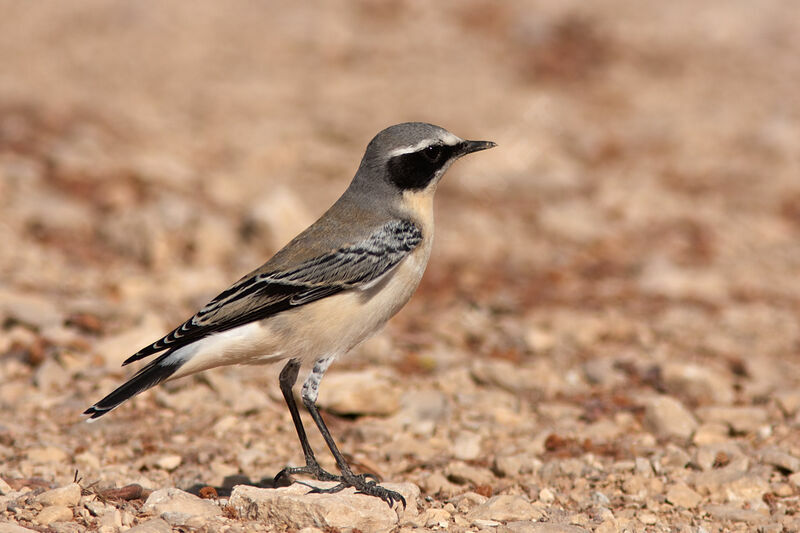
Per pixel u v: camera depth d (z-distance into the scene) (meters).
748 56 30.89
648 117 26.16
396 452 10.05
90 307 13.66
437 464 9.79
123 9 33.41
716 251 18.53
